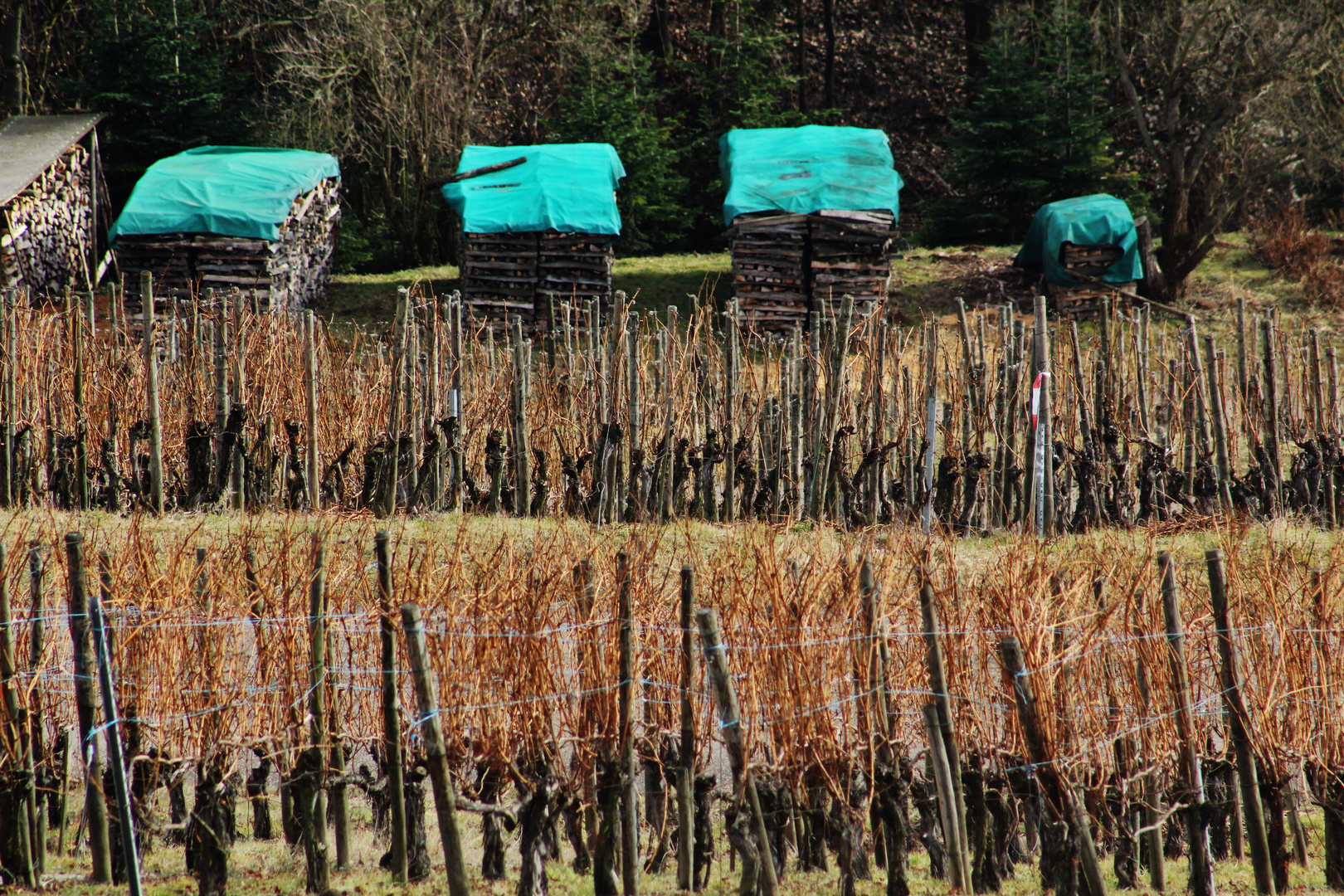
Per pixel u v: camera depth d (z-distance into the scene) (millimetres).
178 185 76812
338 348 47562
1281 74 85000
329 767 22562
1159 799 23062
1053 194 104250
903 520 43812
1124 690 23344
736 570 24609
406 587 23281
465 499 45062
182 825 22188
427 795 27375
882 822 21938
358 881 22281
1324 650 23422
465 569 28734
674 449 45125
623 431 44406
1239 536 35406
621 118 110188
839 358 44875
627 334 44406
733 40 121500
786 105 139125
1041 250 86188
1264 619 24125
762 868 20484
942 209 107562
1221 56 87812
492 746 22234
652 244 114125
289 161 85375
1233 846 24875
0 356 43000
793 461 45156
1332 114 89562
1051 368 47188
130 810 20516
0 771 21422
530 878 21484
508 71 125000
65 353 44094
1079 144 102938
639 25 131375
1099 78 103375
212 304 47188
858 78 145375
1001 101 104875
